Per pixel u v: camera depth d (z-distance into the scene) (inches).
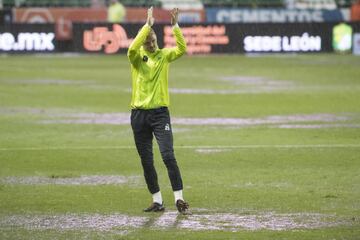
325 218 1224.8
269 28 5452.8
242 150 1898.4
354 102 2898.6
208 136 2121.1
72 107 2765.7
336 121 2412.6
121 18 5777.6
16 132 2198.6
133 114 1266.0
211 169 1667.1
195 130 2236.7
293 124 2348.7
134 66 1261.1
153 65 1251.8
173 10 1259.8
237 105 2829.7
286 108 2746.1
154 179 1280.8
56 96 3088.1
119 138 2094.0
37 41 5462.6
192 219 1227.2
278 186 1481.3
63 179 1567.4
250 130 2231.8
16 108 2731.3
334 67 4436.5
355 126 2297.0
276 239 1105.4
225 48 5462.6
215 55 5398.6
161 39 5339.6
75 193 1429.6
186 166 1702.8
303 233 1135.0
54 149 1923.0
